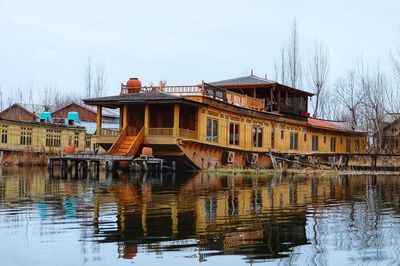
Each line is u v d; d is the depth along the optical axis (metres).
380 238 9.41
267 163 44.06
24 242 8.77
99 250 8.20
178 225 10.55
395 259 7.83
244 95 42.28
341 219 11.71
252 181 24.88
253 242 8.94
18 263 7.42
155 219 11.32
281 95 48.28
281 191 19.00
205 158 36.44
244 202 14.98
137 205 13.87
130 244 8.66
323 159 45.34
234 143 40.03
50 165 33.78
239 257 7.84
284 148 47.69
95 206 13.59
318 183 24.17
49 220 11.09
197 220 11.23
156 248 8.37
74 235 9.39
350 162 47.38
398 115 55.44
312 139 53.69
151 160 32.72
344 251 8.34
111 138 36.38
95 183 22.36
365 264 7.54
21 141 45.84
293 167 37.25
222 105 37.78
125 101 34.59
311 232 9.98
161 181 24.17
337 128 57.78
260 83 44.94
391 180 27.66
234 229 10.17
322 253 8.20
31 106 66.75
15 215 11.81
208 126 36.69
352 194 18.33
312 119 57.53
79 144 52.47
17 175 28.81
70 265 7.30
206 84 36.12
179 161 35.38
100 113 37.12
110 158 31.52
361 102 78.88
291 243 8.91
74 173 31.19
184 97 34.44
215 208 13.41
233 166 39.50
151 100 33.62
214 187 20.50
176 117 33.84
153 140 34.19
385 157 45.94
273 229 10.24
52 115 64.88
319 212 12.90
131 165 32.69
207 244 8.72
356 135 63.06
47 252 8.06
